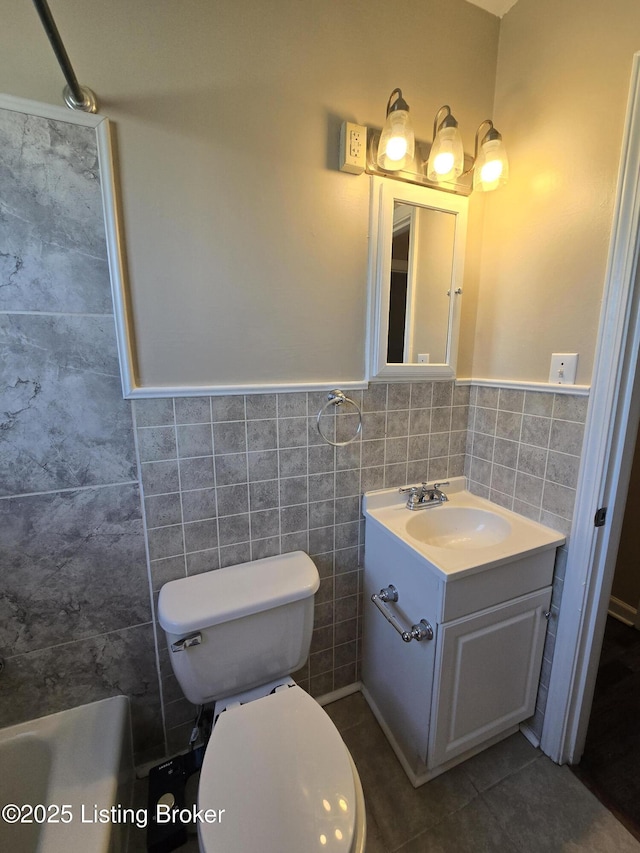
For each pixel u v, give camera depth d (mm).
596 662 1171
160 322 992
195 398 1055
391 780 1188
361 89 1103
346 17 1053
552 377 1156
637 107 887
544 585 1178
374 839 1044
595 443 1044
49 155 837
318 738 880
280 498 1217
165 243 963
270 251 1073
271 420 1158
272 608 1043
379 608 1188
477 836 1047
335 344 1211
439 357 1366
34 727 1024
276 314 1114
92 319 928
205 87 937
